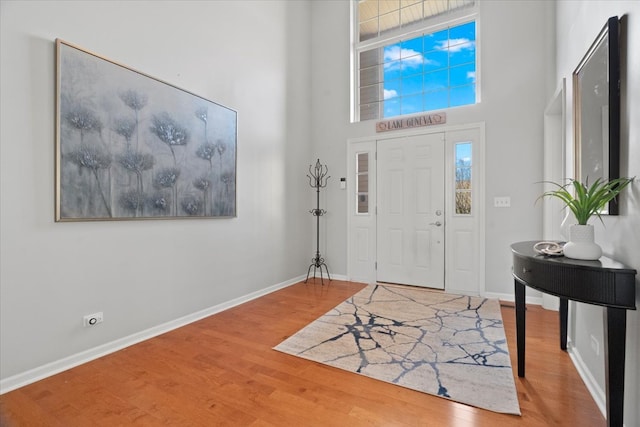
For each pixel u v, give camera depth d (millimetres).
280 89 4188
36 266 1977
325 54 4715
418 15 4270
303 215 4648
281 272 4199
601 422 1542
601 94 1703
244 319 3018
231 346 2420
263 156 3902
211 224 3211
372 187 4371
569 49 2457
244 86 3605
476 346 2361
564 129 2580
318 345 2414
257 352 2316
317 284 4352
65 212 2086
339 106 4602
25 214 1925
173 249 2838
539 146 3396
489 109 3627
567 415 1596
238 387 1872
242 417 1612
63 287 2102
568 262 1452
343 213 4598
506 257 3549
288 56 4336
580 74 2076
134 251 2527
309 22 4781
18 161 1894
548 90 3246
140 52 2543
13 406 1705
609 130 1541
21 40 1896
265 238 3928
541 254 1702
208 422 1576
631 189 1379
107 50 2324
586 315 1906
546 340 2459
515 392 1786
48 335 2027
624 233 1447
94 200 2240
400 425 1541
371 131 4367
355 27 4633
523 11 3465
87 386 1891
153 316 2662
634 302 1271
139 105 2520
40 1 1974
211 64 3186
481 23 3666
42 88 1988
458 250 3822
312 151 4809
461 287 3807
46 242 2018
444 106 4043
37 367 1976
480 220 3674
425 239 4027
